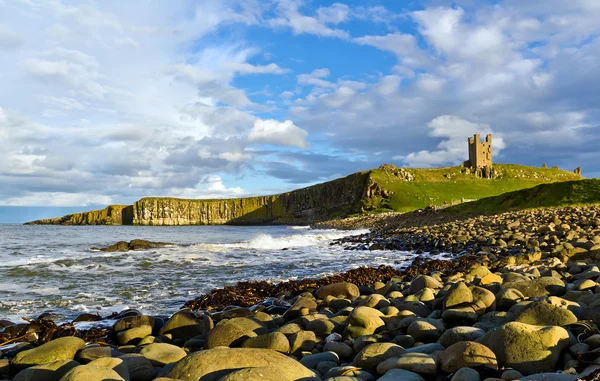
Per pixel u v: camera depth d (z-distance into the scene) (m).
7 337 7.96
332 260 22.73
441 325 6.57
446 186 160.38
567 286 8.63
